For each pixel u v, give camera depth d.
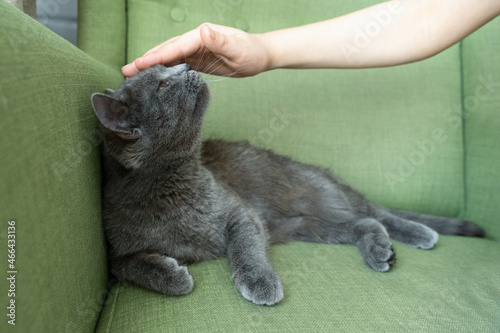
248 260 0.47
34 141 0.31
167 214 0.50
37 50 0.34
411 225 0.59
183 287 0.43
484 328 0.38
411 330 0.37
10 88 0.28
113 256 0.49
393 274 0.47
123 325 0.38
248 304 0.41
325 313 0.39
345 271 0.47
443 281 0.45
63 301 0.33
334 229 0.62
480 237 0.64
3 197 0.26
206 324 0.38
